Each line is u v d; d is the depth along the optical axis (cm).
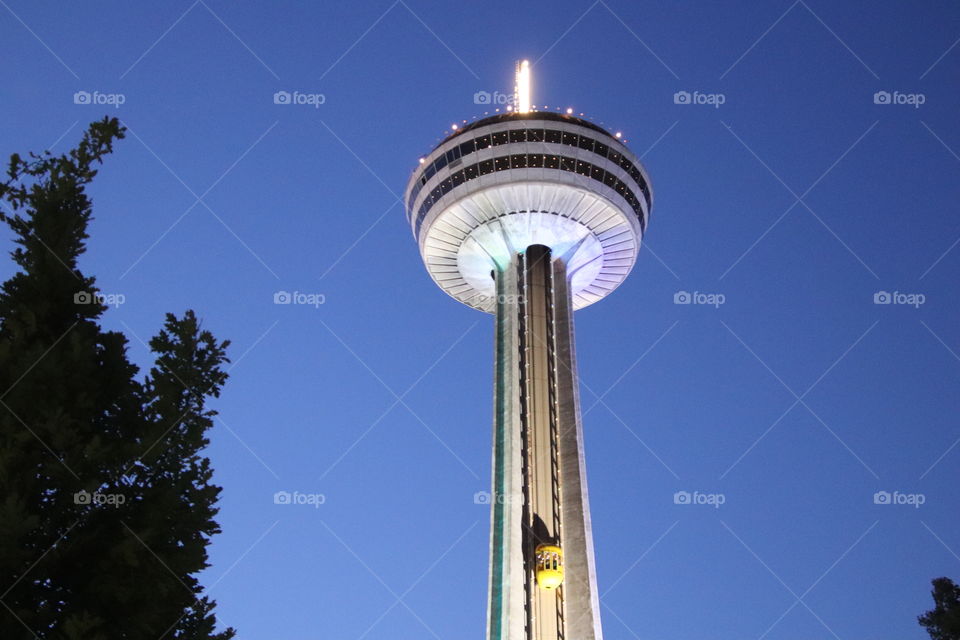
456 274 10725
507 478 8394
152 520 2475
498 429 8819
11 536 2167
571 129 10125
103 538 2405
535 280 9862
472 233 10225
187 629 2562
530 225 10069
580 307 11219
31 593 2305
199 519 2609
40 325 2617
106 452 2414
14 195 2800
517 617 7594
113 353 2727
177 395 2686
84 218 2841
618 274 10756
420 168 10612
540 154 9969
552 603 7906
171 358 2736
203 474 2652
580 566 7988
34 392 2431
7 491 2259
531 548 8175
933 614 4828
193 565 2542
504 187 9931
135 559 2353
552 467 8631
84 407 2514
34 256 2692
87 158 2870
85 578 2367
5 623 2184
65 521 2411
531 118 10156
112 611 2364
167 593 2441
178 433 2627
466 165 10106
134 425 2652
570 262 10269
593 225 10162
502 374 9181
